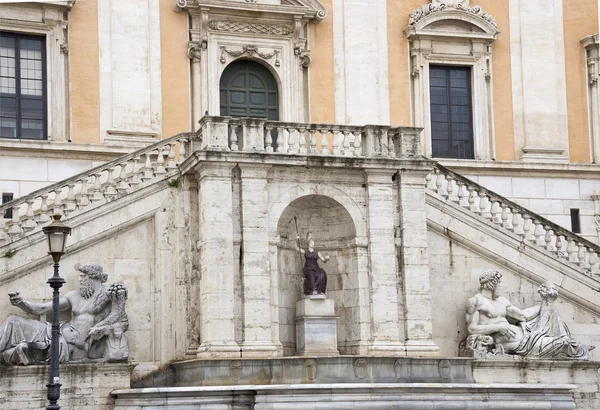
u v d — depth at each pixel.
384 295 29.61
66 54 34.19
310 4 36.44
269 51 36.09
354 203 29.94
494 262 31.62
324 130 30.11
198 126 35.16
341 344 30.00
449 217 31.28
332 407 26.38
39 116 34.00
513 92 38.44
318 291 29.56
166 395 26.31
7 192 32.62
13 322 26.98
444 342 30.72
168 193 29.34
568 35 39.22
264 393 26.31
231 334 28.12
